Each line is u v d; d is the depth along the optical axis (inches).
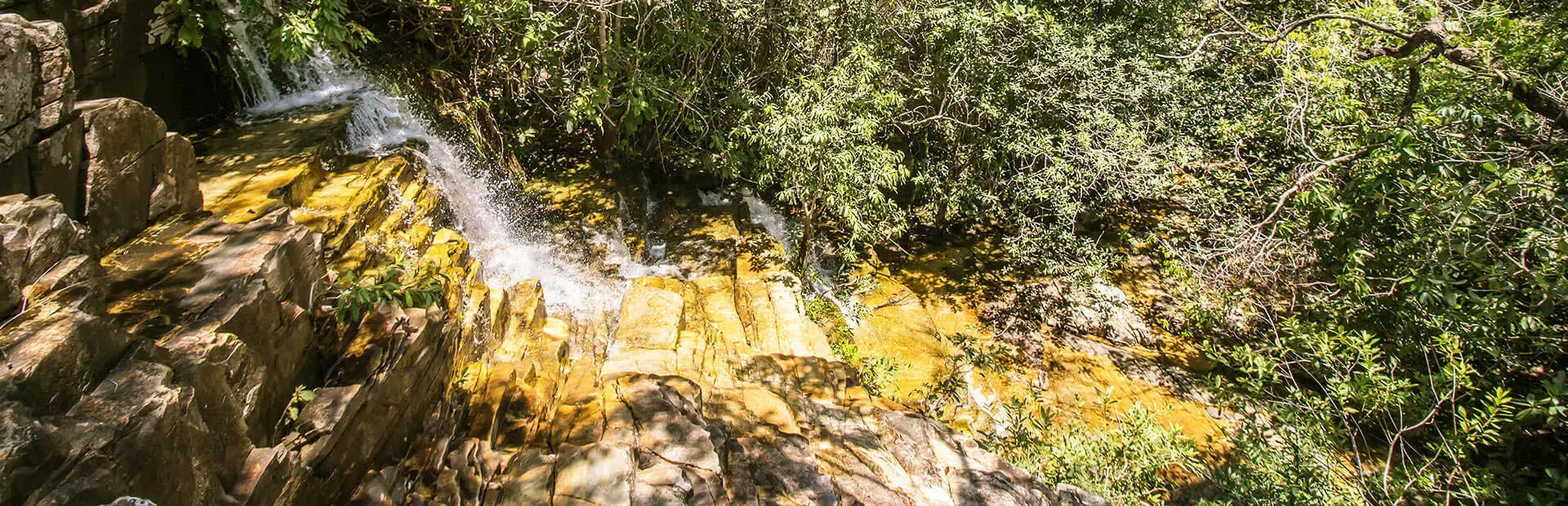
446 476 186.9
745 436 233.0
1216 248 379.6
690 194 451.2
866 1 408.8
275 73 340.8
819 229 466.9
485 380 228.5
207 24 290.7
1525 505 257.3
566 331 287.1
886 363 359.9
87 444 105.9
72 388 112.3
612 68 364.8
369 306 195.5
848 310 402.6
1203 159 443.2
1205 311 401.7
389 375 184.4
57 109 161.2
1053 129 428.8
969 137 447.5
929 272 464.8
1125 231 506.3
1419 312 298.5
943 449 245.3
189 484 125.0
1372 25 284.5
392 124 349.1
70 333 113.3
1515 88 267.1
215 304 150.2
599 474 191.2
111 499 107.5
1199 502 237.8
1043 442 285.4
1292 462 252.4
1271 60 422.9
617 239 381.4
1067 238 426.9
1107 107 429.4
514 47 377.1
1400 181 268.5
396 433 188.5
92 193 171.3
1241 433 285.9
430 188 313.7
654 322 306.7
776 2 402.0
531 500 182.1
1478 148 284.0
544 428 221.6
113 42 255.6
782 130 360.5
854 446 236.7
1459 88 293.3
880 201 403.5
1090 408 371.9
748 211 449.1
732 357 296.2
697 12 382.0
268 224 186.1
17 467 96.1
